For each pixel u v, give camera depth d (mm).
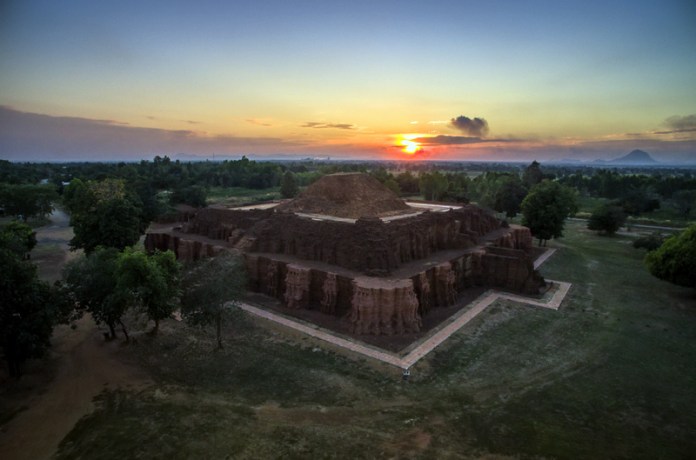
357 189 71312
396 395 32781
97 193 72250
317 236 56594
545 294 57469
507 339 43031
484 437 27906
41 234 99375
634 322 47938
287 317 48438
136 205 80500
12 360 34500
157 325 44125
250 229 64500
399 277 47812
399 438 27688
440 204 89188
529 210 87625
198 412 30359
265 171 184375
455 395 32844
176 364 38250
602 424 29391
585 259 78312
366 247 50938
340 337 43062
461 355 39406
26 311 33688
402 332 44094
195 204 118125
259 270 57844
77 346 42188
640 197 132375
